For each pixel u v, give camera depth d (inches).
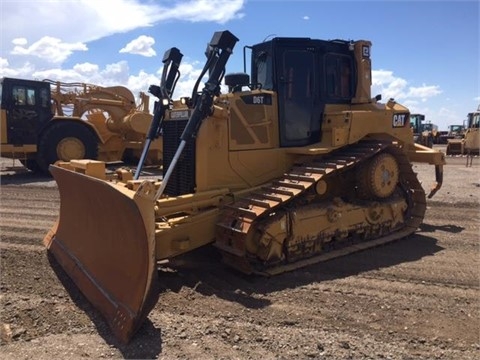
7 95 583.5
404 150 303.7
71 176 214.5
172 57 257.1
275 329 158.4
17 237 285.0
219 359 137.1
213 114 227.0
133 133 708.7
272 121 255.1
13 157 607.2
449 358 139.3
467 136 1143.0
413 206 301.7
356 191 278.5
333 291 197.0
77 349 143.4
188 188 237.8
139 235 159.6
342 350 143.3
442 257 248.5
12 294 188.9
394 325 163.2
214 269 226.2
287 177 240.1
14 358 137.3
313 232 234.8
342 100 282.5
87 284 188.9
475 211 379.2
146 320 163.3
